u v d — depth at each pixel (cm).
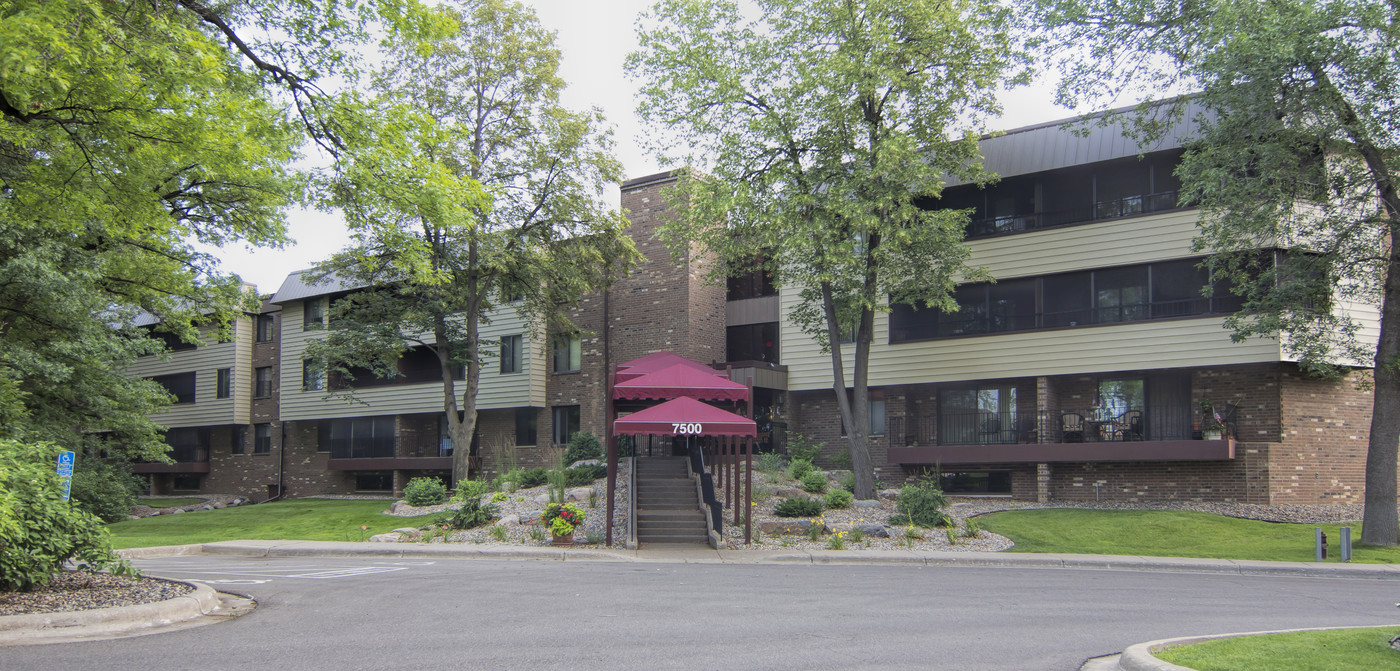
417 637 845
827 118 2203
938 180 2305
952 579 1407
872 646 820
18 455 1004
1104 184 2531
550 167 2862
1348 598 1208
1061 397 2609
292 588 1228
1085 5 2008
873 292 2334
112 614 886
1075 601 1152
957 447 2572
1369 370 2269
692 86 2267
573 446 3105
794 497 2320
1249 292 1994
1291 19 1625
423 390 3734
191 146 1136
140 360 4784
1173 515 2158
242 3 1276
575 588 1244
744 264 2939
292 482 4256
